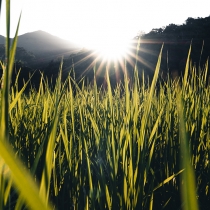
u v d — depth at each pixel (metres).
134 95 1.49
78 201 1.59
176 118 2.49
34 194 0.24
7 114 0.63
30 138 2.29
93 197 1.37
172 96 2.72
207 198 2.02
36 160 0.84
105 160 1.71
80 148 1.75
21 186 0.24
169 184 2.05
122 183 1.43
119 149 1.50
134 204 1.37
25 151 2.20
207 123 2.40
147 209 1.66
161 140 2.31
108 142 1.57
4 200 0.77
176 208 1.96
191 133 2.14
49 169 0.81
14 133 2.15
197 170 2.15
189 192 0.26
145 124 1.44
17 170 0.24
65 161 2.03
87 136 2.01
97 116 2.12
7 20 0.56
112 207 1.42
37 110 2.62
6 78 0.62
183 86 2.15
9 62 0.64
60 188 1.87
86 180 1.76
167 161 2.05
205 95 2.68
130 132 1.42
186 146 0.30
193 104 2.32
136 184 1.39
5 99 0.63
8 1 0.55
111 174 1.49
